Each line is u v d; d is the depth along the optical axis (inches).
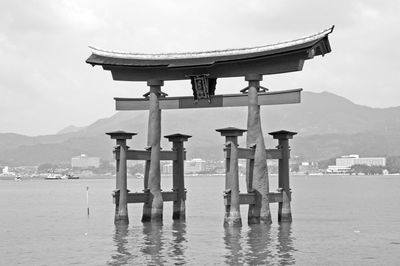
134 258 1286.9
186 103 1771.7
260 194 1689.2
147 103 1828.2
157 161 1782.7
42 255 1366.9
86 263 1243.2
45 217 2598.4
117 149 1711.4
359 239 1604.3
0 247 1509.6
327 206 3356.3
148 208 1803.6
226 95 1720.0
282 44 1625.2
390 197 4643.2
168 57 1769.2
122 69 1818.4
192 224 1937.7
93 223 2192.4
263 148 1686.8
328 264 1219.9
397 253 1362.0
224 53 1705.2
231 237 1558.8
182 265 1198.9
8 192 7209.6
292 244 1462.8
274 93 1653.5
